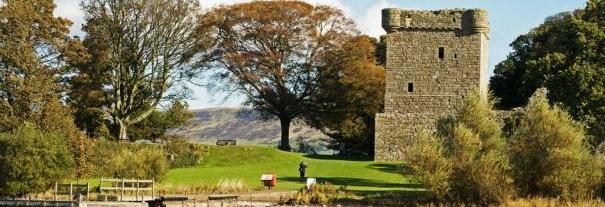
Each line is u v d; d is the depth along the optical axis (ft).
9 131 206.18
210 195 166.50
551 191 174.29
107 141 232.32
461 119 188.34
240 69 310.04
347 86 304.91
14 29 230.68
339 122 315.37
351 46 307.37
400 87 267.18
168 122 308.60
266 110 322.96
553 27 313.73
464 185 172.65
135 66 274.77
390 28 268.00
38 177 167.53
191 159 245.24
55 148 171.42
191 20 284.20
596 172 174.40
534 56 304.09
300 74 315.78
